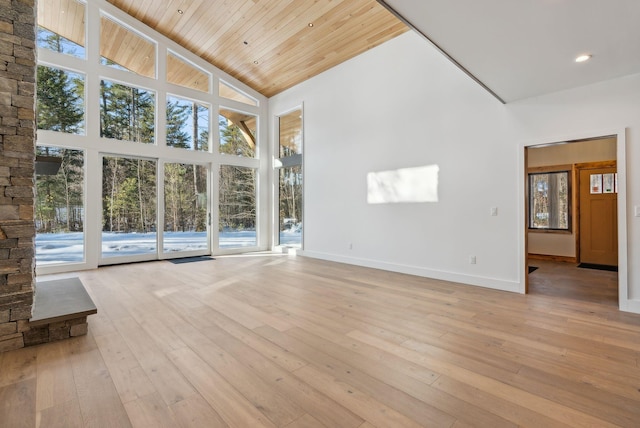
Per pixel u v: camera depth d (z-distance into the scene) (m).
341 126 6.15
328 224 6.44
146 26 6.19
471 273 4.42
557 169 6.65
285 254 7.29
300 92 7.06
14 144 2.42
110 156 5.82
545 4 2.10
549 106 3.77
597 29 2.40
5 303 2.33
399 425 1.56
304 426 1.55
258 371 2.07
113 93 5.85
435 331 2.74
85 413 1.64
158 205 6.37
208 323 2.93
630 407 1.70
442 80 4.68
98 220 5.59
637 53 2.80
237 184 7.60
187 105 6.82
